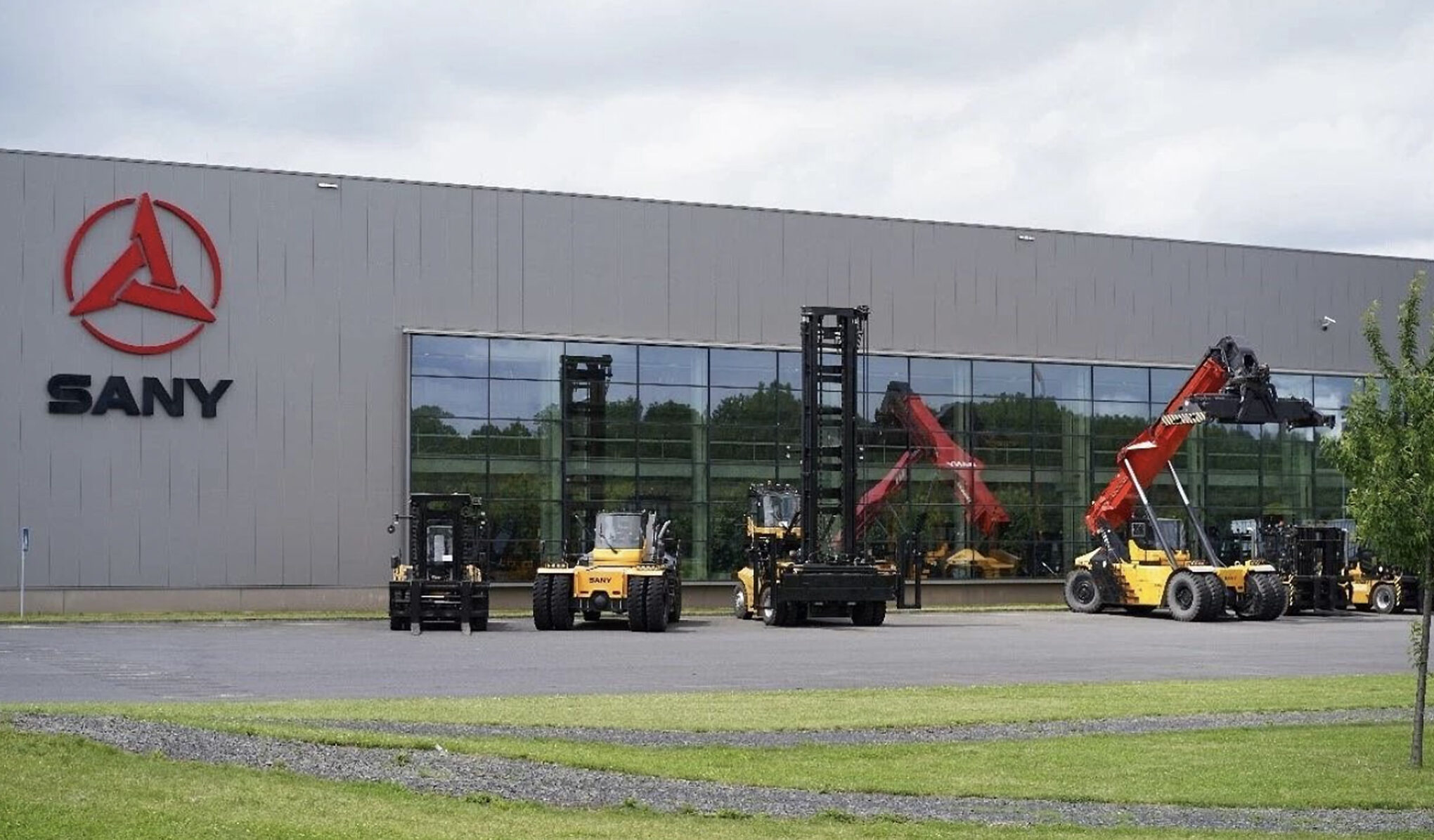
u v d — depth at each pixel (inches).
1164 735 752.3
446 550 1572.3
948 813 566.9
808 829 528.4
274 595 1839.3
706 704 831.1
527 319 1977.1
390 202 1923.0
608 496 2000.5
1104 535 1990.7
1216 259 2374.5
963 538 2183.8
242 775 563.8
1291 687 966.4
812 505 1749.5
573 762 630.5
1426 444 708.7
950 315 2196.1
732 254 2082.9
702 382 2058.3
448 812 526.0
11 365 1759.4
